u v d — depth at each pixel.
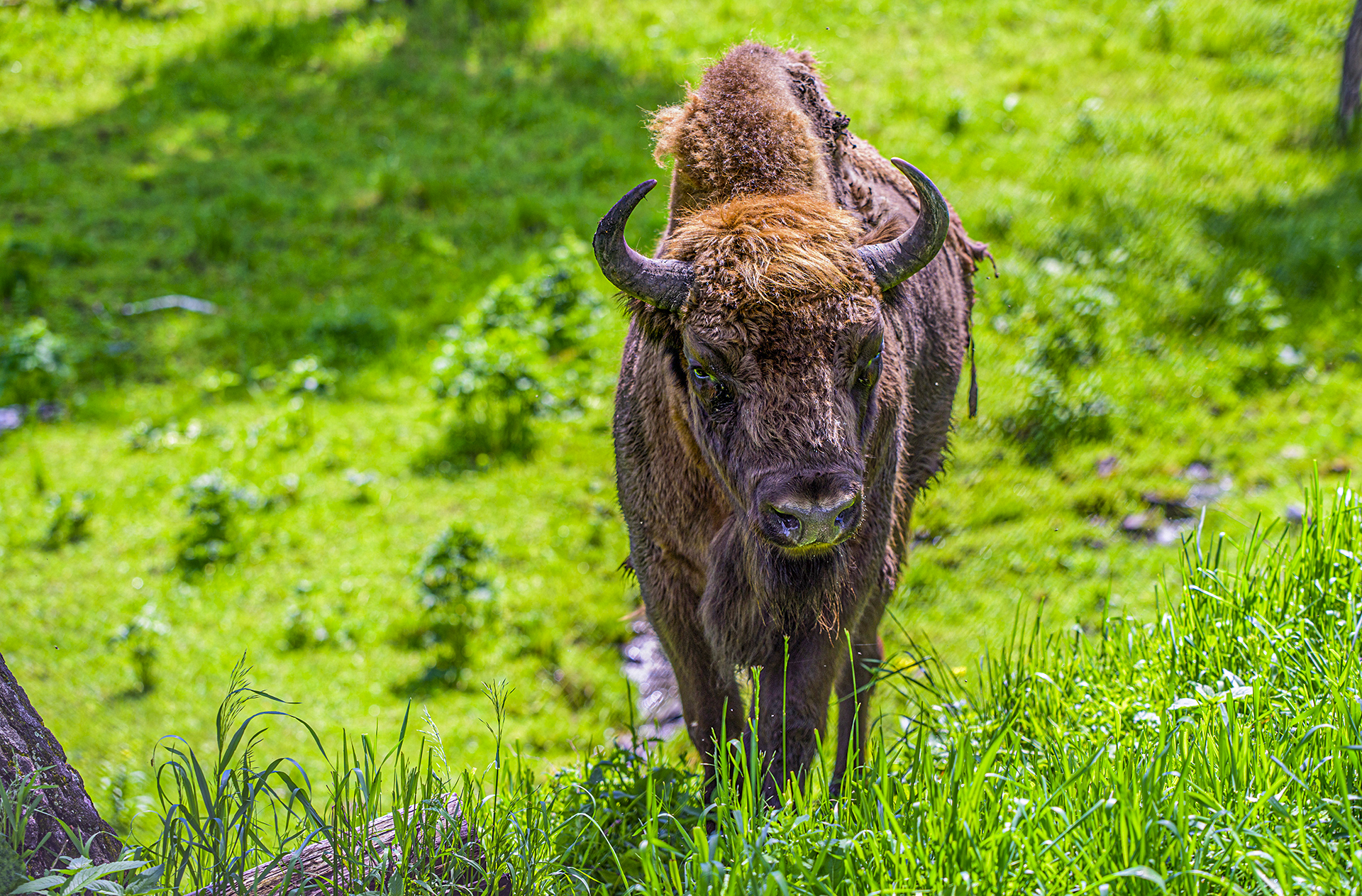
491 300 31.70
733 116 12.16
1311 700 10.66
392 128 46.28
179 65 52.25
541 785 13.30
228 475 27.53
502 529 25.48
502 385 28.48
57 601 23.77
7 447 29.42
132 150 45.25
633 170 41.25
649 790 10.08
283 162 43.25
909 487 15.85
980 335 28.56
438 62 51.50
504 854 10.07
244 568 24.69
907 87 44.78
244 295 35.78
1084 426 25.64
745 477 10.20
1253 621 11.77
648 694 20.36
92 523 26.41
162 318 34.66
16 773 9.52
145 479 27.73
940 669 14.52
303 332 33.41
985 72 45.91
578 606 22.86
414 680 21.09
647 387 12.52
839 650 12.03
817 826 9.67
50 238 38.44
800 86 13.98
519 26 53.03
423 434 29.19
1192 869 8.27
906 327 14.11
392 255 37.59
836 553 11.20
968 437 25.91
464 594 22.55
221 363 32.62
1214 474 23.84
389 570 24.19
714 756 10.71
